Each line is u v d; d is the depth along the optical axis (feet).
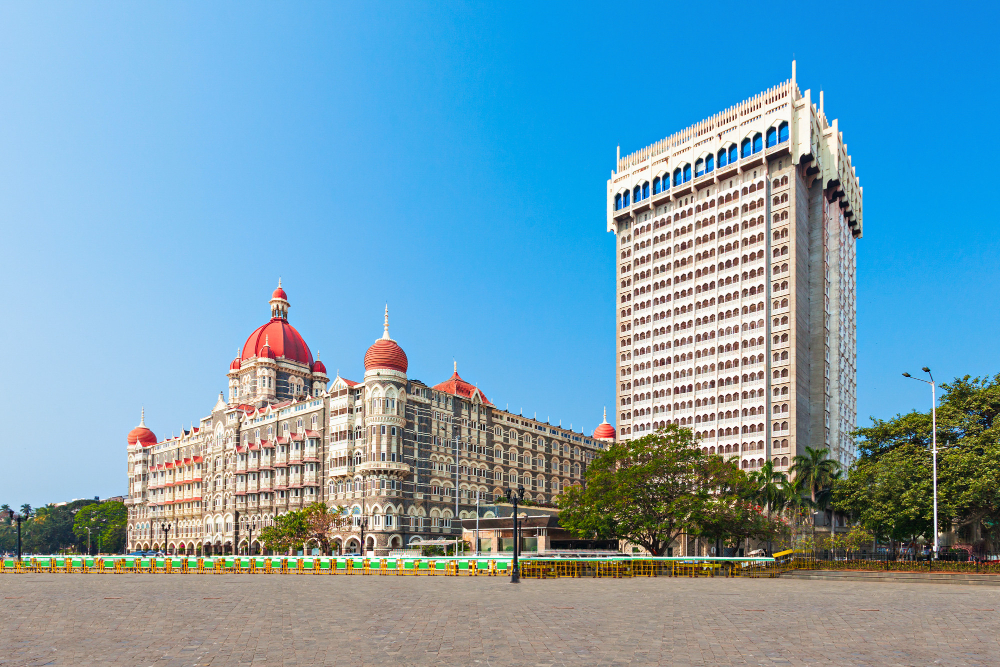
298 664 61.31
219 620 92.38
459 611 101.35
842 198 519.60
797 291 454.40
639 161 548.72
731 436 458.50
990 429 212.23
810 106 465.47
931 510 205.67
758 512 280.10
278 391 522.06
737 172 483.92
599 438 563.48
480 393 455.22
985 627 83.46
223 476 488.44
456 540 381.81
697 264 495.82
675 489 269.03
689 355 488.85
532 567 199.21
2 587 164.35
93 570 254.88
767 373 449.89
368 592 141.38
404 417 396.98
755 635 76.74
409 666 60.03
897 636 76.28
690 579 186.50
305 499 425.28
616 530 267.59
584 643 71.36
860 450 260.83
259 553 446.19
